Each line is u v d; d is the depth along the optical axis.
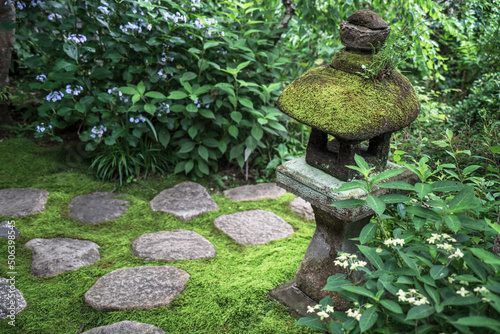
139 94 3.22
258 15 3.74
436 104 3.71
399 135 3.36
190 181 3.54
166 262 2.53
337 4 3.82
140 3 3.14
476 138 3.06
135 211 3.09
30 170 3.49
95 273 2.39
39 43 3.43
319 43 4.14
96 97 3.48
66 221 2.90
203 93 3.51
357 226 2.07
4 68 3.89
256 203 3.32
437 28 4.80
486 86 3.83
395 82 1.88
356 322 1.47
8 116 4.12
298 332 2.02
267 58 3.62
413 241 1.82
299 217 3.17
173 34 3.44
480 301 1.38
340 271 2.08
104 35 3.43
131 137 3.41
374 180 1.68
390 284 1.50
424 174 1.80
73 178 3.44
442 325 1.45
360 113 1.74
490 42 3.97
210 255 2.62
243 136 3.68
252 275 2.43
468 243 1.82
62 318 2.08
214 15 3.55
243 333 2.04
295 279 2.29
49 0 3.50
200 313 2.14
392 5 3.85
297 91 1.92
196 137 3.53
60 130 4.15
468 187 1.66
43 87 3.31
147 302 2.18
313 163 2.05
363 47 1.81
